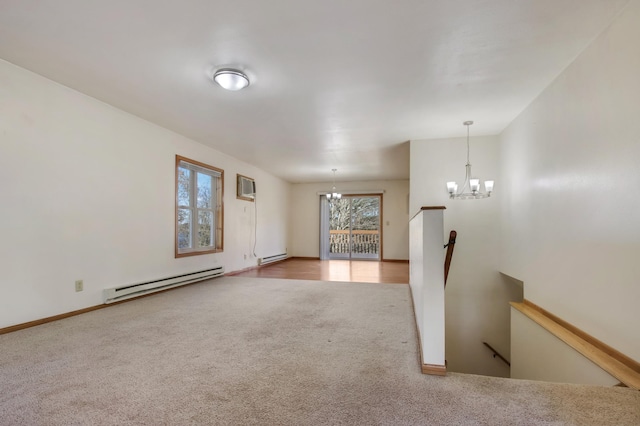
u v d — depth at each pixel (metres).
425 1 1.81
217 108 3.47
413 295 3.41
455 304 4.46
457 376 1.74
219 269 5.30
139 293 3.66
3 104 2.47
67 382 1.66
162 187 4.11
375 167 6.90
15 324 2.52
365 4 1.83
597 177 2.16
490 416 1.36
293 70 2.63
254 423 1.31
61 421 1.32
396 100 3.25
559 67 2.56
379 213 8.74
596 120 2.17
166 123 3.98
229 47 2.29
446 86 2.92
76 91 3.02
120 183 3.48
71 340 2.29
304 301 3.56
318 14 1.92
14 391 1.56
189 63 2.51
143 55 2.39
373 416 1.36
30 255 2.63
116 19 1.96
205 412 1.39
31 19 1.95
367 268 6.95
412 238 3.68
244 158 6.03
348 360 1.95
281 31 2.10
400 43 2.24
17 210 2.55
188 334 2.43
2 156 2.46
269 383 1.65
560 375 2.47
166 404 1.45
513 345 3.48
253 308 3.24
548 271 2.87
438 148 4.63
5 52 2.35
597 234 2.16
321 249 8.96
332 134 4.44
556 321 2.72
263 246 7.25
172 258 4.27
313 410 1.41
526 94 3.08
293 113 3.62
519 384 1.65
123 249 3.51
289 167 6.93
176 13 1.90
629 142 1.86
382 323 2.72
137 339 2.32
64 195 2.90
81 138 3.06
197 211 4.97
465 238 4.47
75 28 2.05
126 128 3.57
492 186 3.98
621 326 1.93
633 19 1.81
